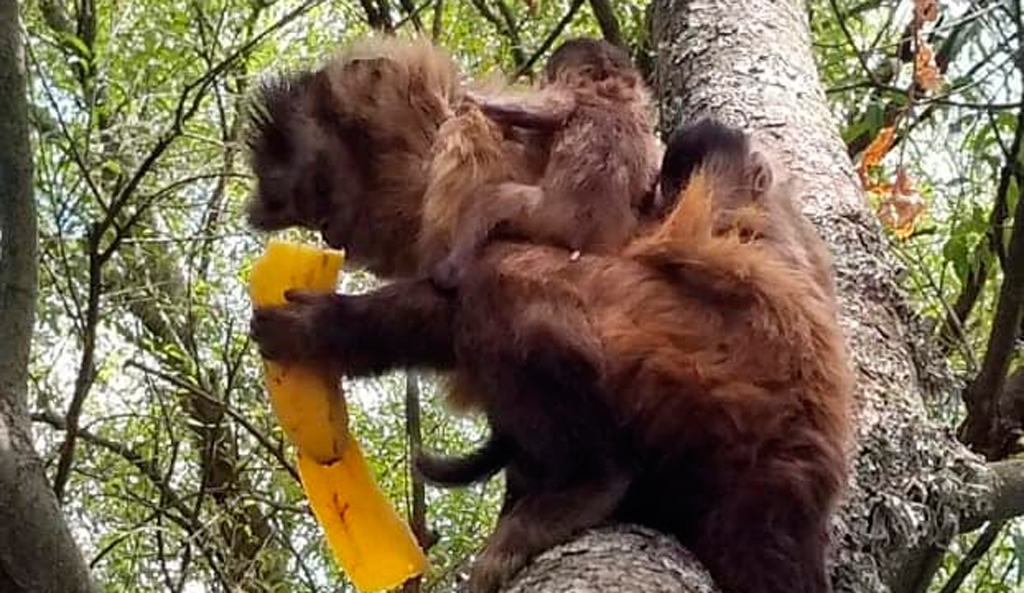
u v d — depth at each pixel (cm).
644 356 318
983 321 770
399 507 835
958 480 388
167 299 848
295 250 382
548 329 321
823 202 445
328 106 423
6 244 402
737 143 357
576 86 362
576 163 343
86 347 652
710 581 304
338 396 374
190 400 862
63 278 783
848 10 806
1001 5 631
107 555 780
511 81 468
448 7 827
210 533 783
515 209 340
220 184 812
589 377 319
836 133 495
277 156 432
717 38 528
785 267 333
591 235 337
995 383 563
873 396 387
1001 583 730
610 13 704
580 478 324
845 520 359
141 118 774
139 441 872
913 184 648
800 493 311
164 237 778
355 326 361
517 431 332
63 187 730
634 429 320
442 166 365
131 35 771
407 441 754
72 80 768
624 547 304
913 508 368
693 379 316
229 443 874
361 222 420
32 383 799
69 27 840
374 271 427
